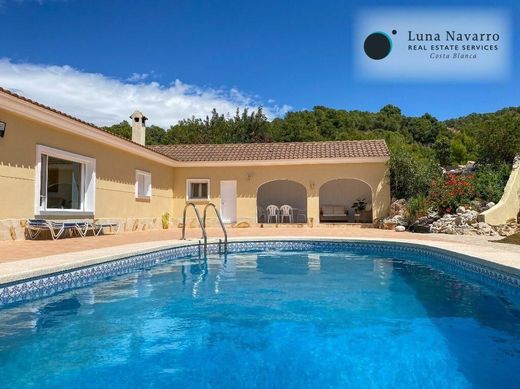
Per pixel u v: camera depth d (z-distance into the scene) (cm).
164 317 516
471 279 746
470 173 1830
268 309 555
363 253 1113
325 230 1680
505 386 320
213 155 2052
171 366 363
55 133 1184
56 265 615
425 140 5066
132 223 1630
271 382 329
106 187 1449
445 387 318
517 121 1970
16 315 511
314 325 483
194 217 1980
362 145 2062
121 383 330
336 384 327
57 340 429
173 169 2009
